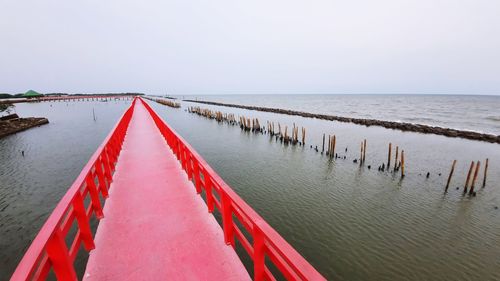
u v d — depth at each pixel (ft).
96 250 12.00
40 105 292.61
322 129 120.67
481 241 33.19
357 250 30.81
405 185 52.06
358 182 53.31
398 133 110.22
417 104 382.01
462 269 28.30
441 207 42.65
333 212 39.81
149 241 12.69
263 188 48.85
